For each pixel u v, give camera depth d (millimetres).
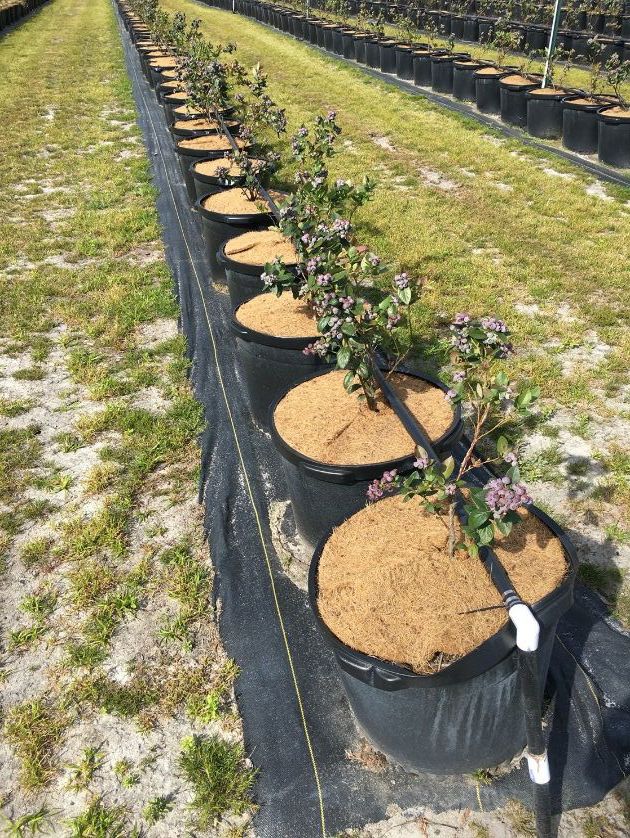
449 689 2123
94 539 3650
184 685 2898
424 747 2346
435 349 4863
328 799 2490
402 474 2912
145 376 5062
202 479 4082
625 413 4328
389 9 21266
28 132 12273
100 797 2533
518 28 15992
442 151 10148
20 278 6758
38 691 2924
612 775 2479
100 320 5883
